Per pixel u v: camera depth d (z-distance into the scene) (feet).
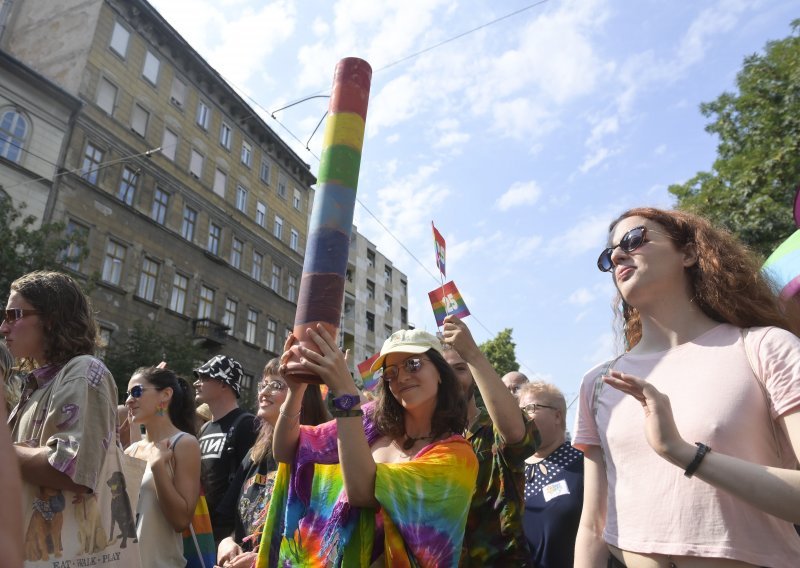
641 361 6.17
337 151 6.71
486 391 7.54
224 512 12.01
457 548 6.59
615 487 5.79
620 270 6.43
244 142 93.66
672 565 5.06
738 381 5.20
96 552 7.20
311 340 6.27
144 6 74.59
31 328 7.89
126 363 60.80
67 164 63.31
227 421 13.98
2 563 2.72
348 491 6.49
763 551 4.74
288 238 101.24
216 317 81.71
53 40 70.90
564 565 10.44
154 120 76.13
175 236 76.59
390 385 7.93
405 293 158.51
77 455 6.83
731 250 6.16
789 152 36.52
